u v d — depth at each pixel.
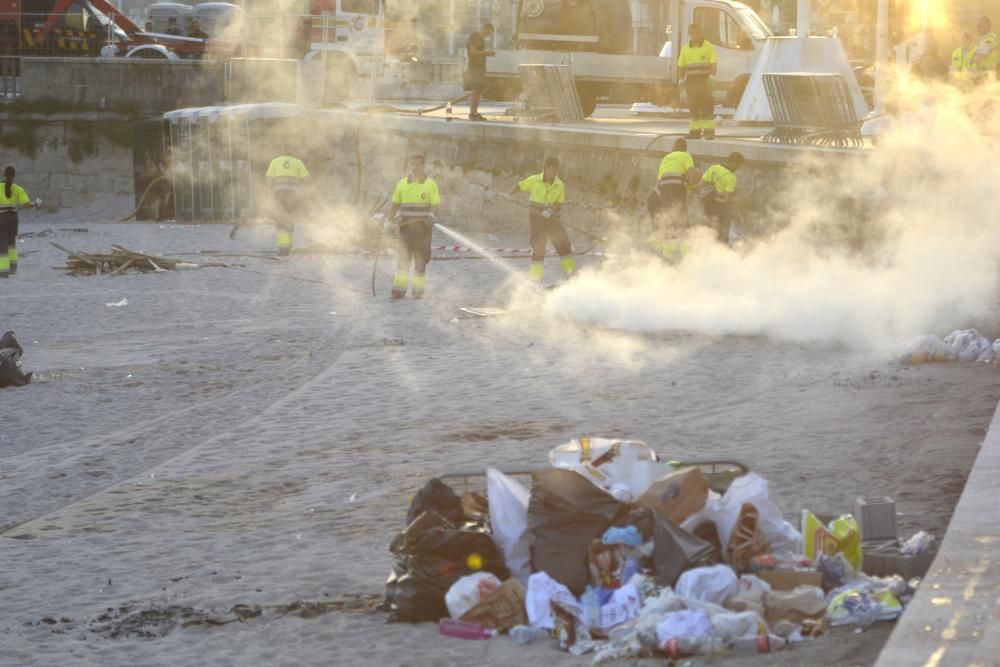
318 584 29.41
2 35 192.75
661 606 23.62
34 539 35.19
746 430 43.41
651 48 142.00
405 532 26.81
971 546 25.39
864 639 23.16
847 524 26.19
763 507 26.17
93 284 97.00
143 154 160.62
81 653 25.41
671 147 106.19
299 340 70.19
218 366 63.94
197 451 45.22
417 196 82.62
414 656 24.14
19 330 77.94
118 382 60.91
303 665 24.12
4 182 102.56
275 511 36.78
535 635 24.48
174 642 25.91
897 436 41.06
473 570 26.06
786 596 24.20
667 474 27.23
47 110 176.00
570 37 140.12
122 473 44.25
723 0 137.88
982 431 40.66
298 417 50.00
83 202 176.00
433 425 47.25
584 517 25.44
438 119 137.00
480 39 135.38
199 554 32.81
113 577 31.16
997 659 19.33
